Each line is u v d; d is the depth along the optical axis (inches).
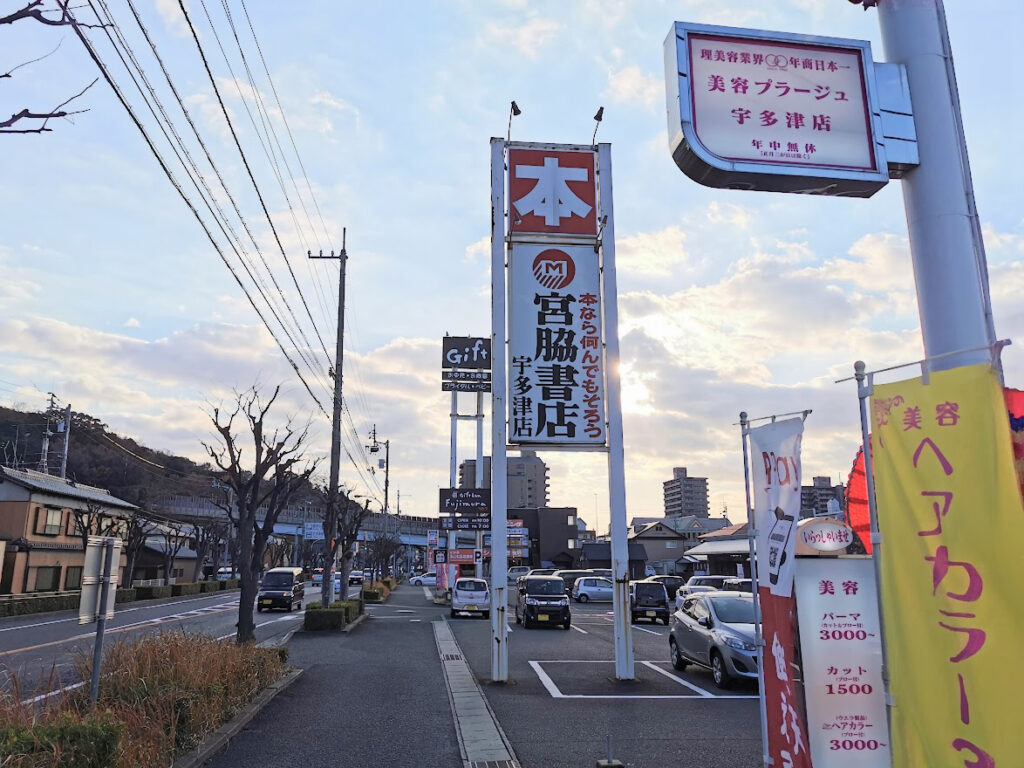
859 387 170.4
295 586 1317.7
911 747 151.7
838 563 193.0
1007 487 138.8
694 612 550.3
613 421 518.6
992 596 138.5
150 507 2289.6
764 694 202.1
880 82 253.6
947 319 231.0
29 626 935.7
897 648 156.6
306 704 412.8
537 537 3472.0
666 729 358.6
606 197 541.3
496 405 514.6
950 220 238.5
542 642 786.2
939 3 255.1
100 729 217.9
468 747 319.3
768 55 255.8
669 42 255.3
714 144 246.5
